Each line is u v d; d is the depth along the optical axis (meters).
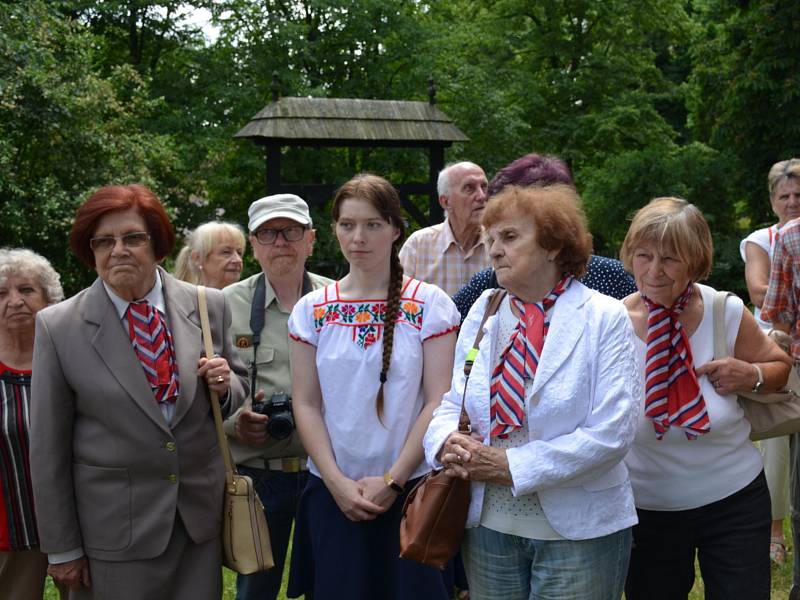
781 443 4.45
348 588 2.72
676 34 23.70
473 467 2.33
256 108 20.03
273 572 3.36
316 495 2.83
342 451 2.77
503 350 2.42
